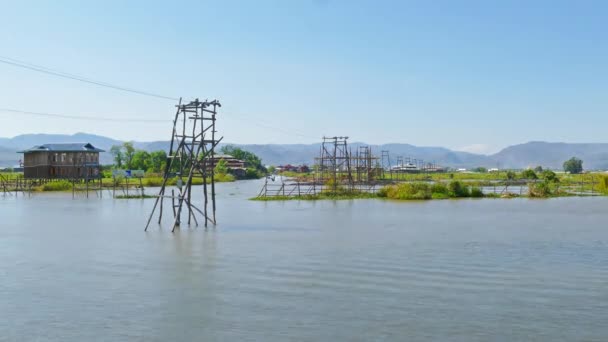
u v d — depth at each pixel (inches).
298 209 2253.9
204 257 1087.6
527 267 984.3
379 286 840.9
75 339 610.2
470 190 3129.9
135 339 609.9
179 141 1582.2
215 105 1568.7
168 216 1971.0
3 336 619.8
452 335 619.8
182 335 621.9
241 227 1595.7
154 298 774.5
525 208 2253.9
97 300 765.9
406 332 629.6
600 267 983.6
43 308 727.1
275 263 1021.8
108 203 2630.4
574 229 1533.0
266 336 617.3
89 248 1208.2
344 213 2057.1
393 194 2893.7
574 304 742.5
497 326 650.8
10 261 1053.2
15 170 7834.6
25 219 1854.1
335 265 1002.7
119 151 7362.2
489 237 1368.1
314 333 626.2
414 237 1373.0
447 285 848.3
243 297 776.9
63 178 4284.0
